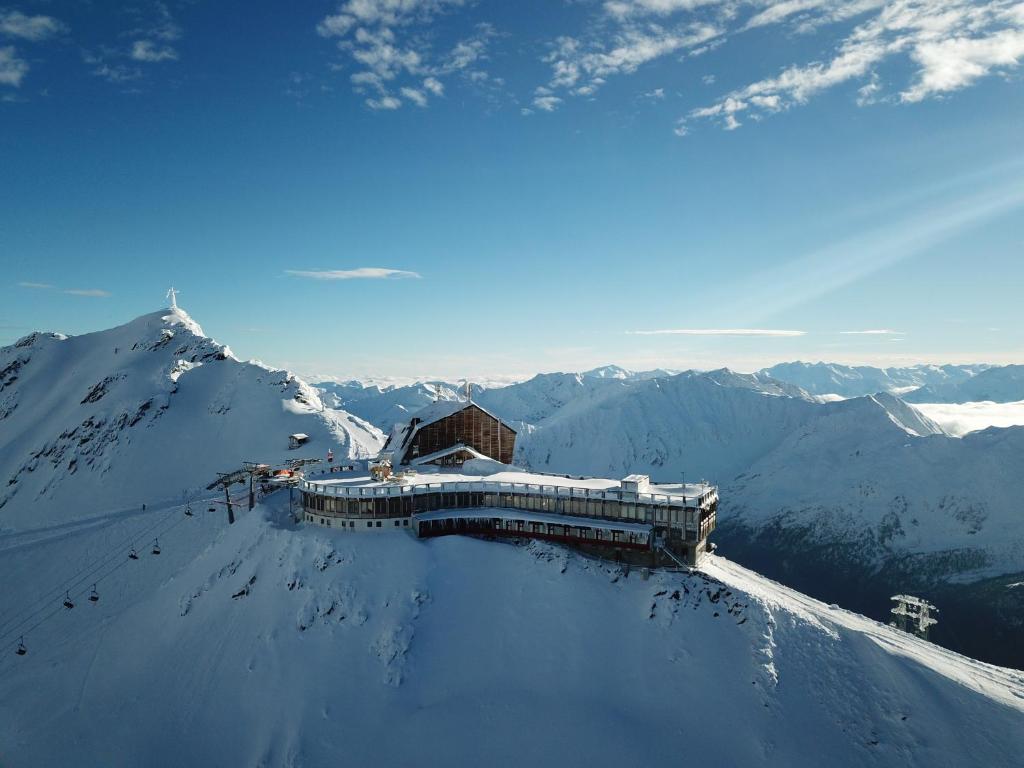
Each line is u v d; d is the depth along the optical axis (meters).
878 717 66.44
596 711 66.81
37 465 182.12
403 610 76.38
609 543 85.06
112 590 106.25
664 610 76.88
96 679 78.00
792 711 66.75
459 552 85.38
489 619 77.00
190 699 71.19
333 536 86.75
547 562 83.81
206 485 159.25
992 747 63.75
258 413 189.75
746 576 93.75
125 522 127.94
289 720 65.75
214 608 82.19
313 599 77.88
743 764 62.00
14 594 106.81
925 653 80.69
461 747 62.72
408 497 90.94
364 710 66.25
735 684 69.19
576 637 74.88
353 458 164.12
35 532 134.75
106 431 181.62
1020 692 73.94
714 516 93.62
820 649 73.00
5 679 83.00
